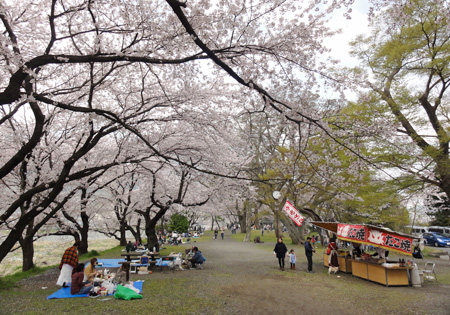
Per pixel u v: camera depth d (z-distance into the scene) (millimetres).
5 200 10750
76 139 10422
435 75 11852
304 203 18719
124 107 8914
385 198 13250
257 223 46344
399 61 12055
